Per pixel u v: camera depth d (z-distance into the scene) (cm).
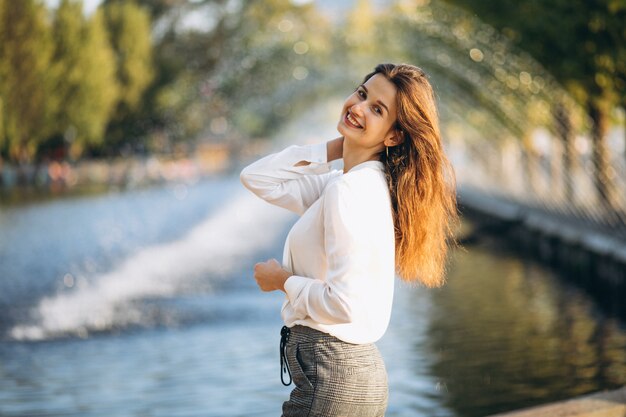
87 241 2069
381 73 299
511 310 1238
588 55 1878
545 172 2275
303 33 4728
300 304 286
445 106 3847
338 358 285
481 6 2188
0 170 4625
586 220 1716
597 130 2114
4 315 1136
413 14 3262
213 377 822
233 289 1373
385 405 296
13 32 4412
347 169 308
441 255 310
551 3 1856
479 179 3494
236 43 4956
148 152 5900
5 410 713
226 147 6600
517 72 2681
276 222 2598
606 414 463
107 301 1252
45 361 895
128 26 5612
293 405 292
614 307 1266
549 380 821
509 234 2320
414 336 1038
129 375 830
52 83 4766
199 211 2897
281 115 6769
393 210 301
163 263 1689
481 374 841
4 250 1883
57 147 5375
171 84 5766
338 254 280
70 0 5041
